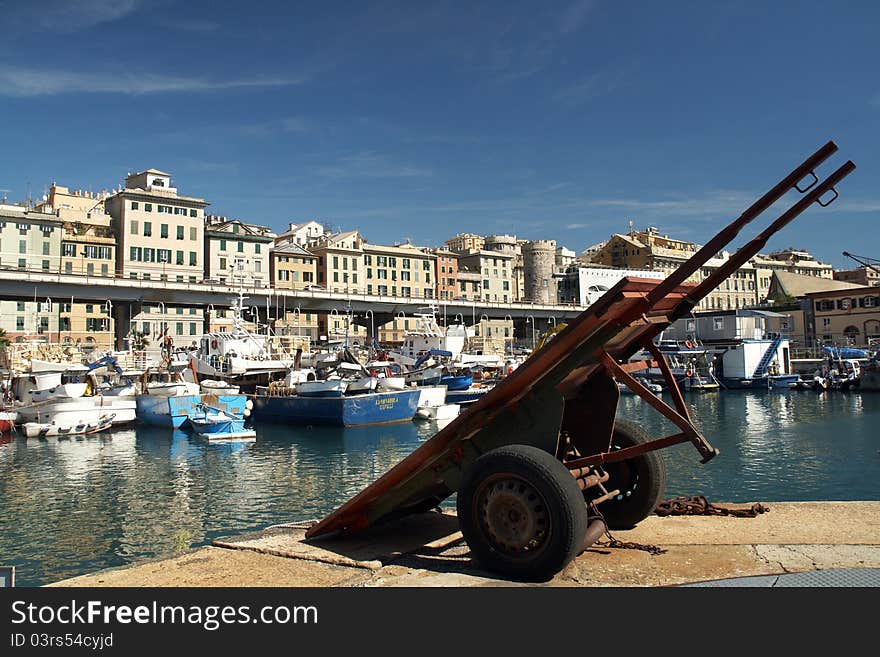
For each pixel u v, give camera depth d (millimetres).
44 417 40688
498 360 67125
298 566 5934
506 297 144250
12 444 37250
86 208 110375
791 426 40406
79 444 37062
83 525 19672
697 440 5523
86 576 5812
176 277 100438
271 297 88812
